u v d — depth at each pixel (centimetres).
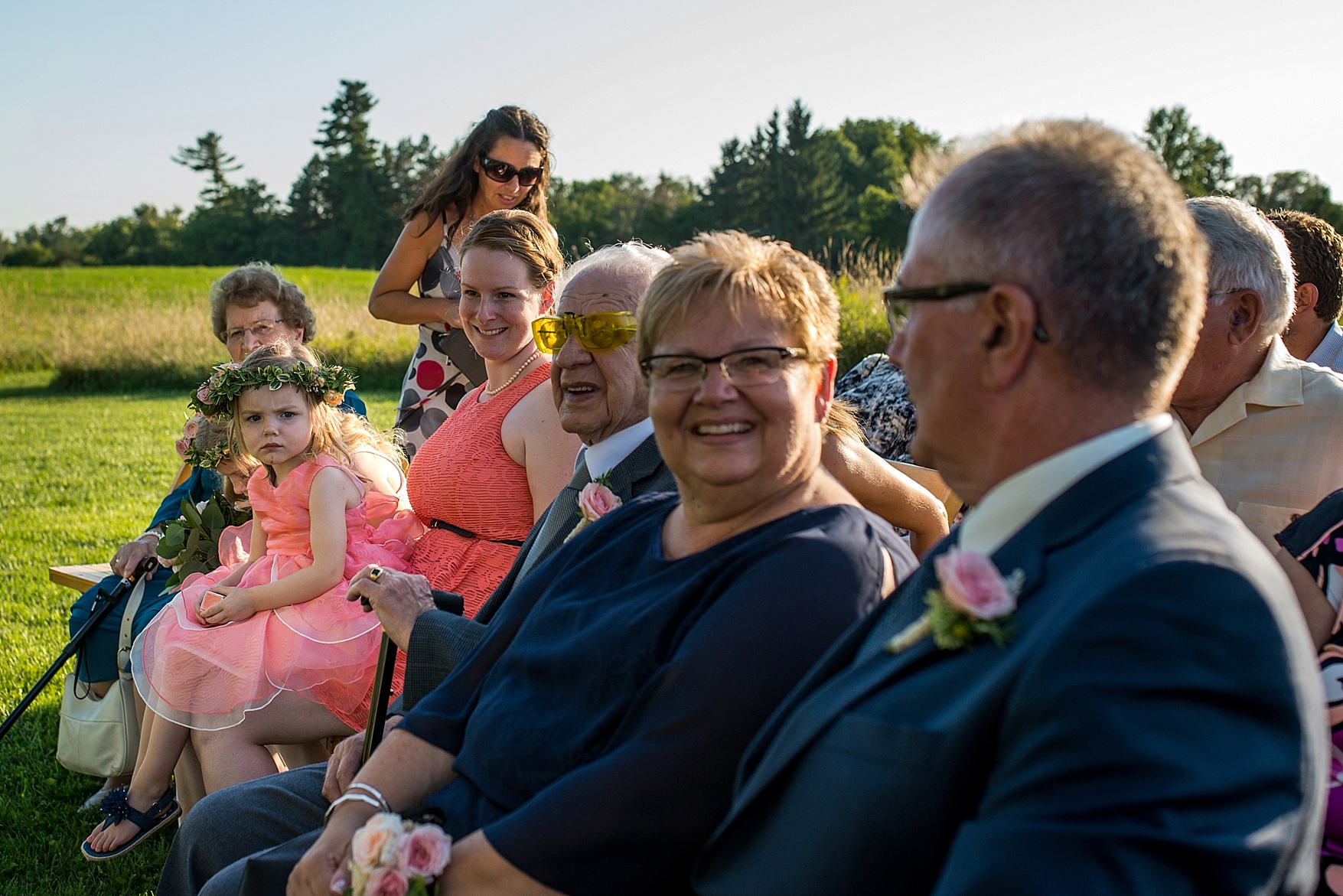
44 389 2269
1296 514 254
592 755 175
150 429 1506
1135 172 127
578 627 190
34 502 973
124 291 4331
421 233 465
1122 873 101
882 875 124
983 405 133
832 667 147
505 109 457
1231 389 262
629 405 260
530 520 323
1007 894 105
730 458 178
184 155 10344
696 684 160
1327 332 338
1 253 9981
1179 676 107
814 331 182
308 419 342
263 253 9762
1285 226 329
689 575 179
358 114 9569
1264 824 103
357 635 320
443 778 207
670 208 10175
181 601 329
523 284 322
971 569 124
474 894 167
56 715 473
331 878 191
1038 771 109
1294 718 108
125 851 330
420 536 364
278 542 340
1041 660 112
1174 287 126
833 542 169
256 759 309
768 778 137
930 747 121
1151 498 124
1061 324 126
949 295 131
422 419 485
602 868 160
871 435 355
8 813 383
